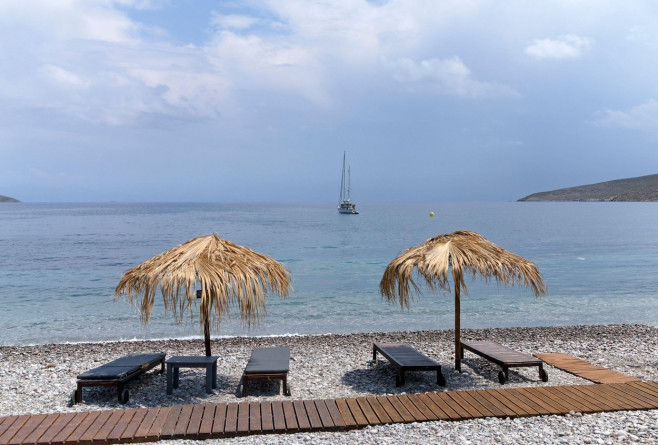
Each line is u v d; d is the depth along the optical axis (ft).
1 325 52.03
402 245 143.95
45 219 337.52
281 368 25.98
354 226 257.14
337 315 56.24
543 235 183.42
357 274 87.15
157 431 19.65
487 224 268.82
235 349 39.24
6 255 120.26
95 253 125.70
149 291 26.30
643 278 81.92
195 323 52.54
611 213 433.07
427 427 20.03
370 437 19.20
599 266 97.04
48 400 25.73
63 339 46.44
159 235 190.60
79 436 19.16
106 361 35.70
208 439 19.44
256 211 586.86
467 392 24.34
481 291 70.28
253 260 28.30
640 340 40.88
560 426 20.02
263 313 56.75
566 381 28.37
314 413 21.56
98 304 62.64
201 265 26.30
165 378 29.86
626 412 21.50
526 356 28.86
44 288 74.54
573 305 61.46
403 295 29.09
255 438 19.35
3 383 29.27
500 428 19.92
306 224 280.92
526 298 65.82
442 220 325.42
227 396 26.09
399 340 42.52
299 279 81.46
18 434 19.34
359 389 27.32
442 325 51.90
